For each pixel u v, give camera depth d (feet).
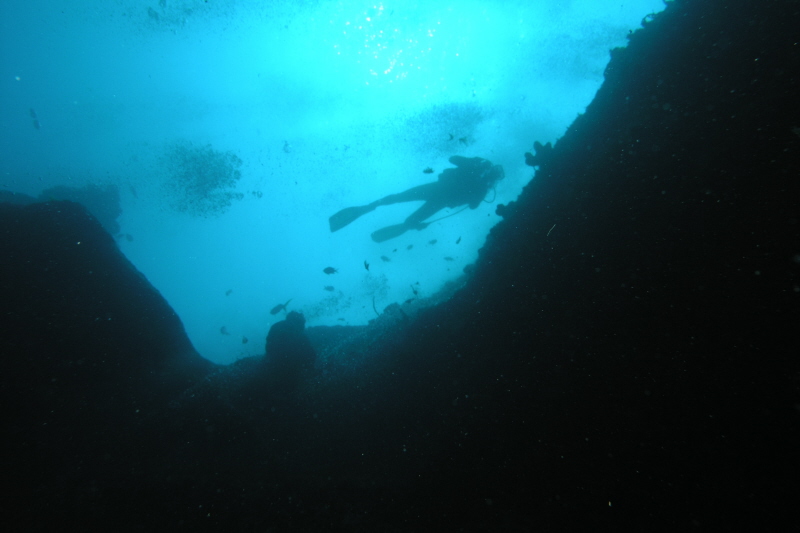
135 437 10.68
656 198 8.84
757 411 6.12
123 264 15.37
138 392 12.38
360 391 11.76
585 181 11.41
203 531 8.06
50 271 12.79
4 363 10.69
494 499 7.76
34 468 9.61
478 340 11.13
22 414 10.42
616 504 6.84
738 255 7.08
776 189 7.04
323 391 12.35
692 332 7.16
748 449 6.03
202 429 10.90
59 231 13.92
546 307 9.91
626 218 9.23
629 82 12.77
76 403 11.17
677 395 6.96
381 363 12.78
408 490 8.39
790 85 7.68
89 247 14.40
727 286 7.03
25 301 11.80
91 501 8.87
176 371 13.91
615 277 8.73
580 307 9.08
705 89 9.44
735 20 9.90
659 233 8.39
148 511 8.59
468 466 8.50
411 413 10.32
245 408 11.76
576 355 8.59
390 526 7.69
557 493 7.41
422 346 12.47
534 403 8.70
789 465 5.63
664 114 10.15
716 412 6.48
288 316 14.02
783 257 6.56
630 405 7.39
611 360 7.99
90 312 12.82
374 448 9.69
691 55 10.64
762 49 8.66
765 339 6.37
